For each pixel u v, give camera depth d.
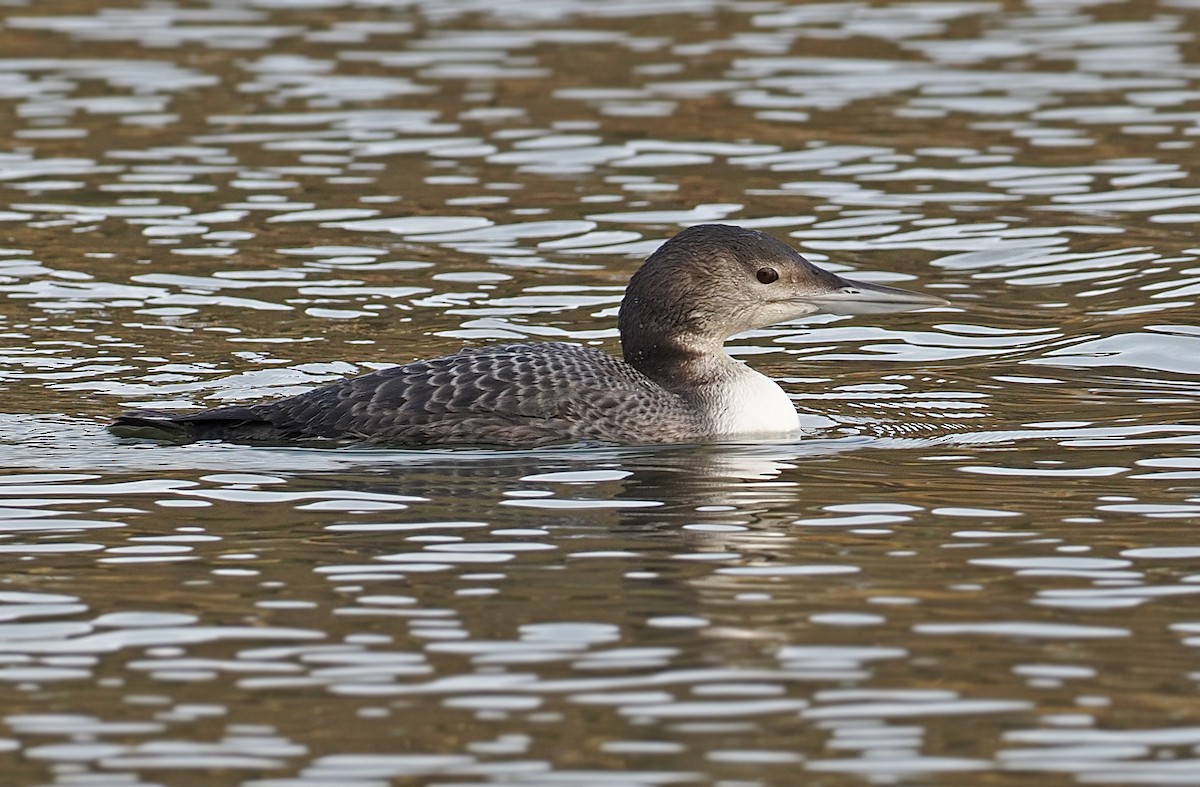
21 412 12.95
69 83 23.00
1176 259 17.03
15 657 8.56
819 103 22.12
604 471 11.62
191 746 7.64
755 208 18.58
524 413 12.20
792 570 9.70
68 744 7.66
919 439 12.50
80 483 11.32
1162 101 21.94
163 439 12.34
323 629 8.88
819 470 11.72
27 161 20.05
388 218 18.39
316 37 25.20
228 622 8.98
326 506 10.84
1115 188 19.12
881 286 13.11
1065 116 21.47
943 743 7.64
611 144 20.70
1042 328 15.44
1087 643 8.66
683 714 7.91
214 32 25.48
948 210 18.52
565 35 25.27
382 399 12.21
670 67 23.66
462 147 20.66
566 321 15.57
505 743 7.65
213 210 18.56
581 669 8.38
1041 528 10.40
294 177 19.66
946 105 21.98
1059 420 12.94
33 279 16.39
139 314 15.50
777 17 26.14
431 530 10.37
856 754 7.55
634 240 17.75
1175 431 12.52
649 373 13.05
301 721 7.86
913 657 8.51
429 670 8.38
